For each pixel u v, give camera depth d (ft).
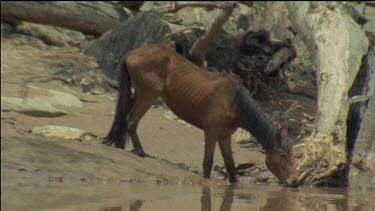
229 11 146.61
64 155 95.45
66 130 108.99
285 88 158.81
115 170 94.12
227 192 86.48
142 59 107.65
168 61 107.55
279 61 156.87
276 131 100.58
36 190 77.00
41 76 142.92
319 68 120.78
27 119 116.26
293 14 147.02
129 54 109.60
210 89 103.60
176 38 159.53
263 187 96.99
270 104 151.12
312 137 108.68
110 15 176.86
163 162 106.01
